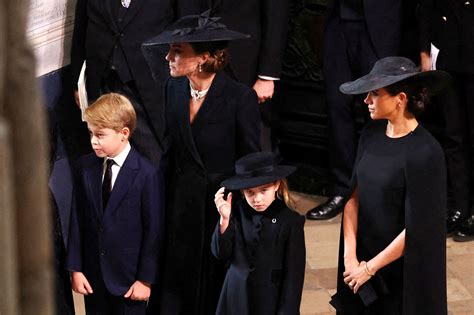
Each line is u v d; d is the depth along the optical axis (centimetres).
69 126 1783
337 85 2075
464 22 1888
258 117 1373
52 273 189
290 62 2258
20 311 174
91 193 1371
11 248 172
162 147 1797
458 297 1802
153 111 1777
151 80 1770
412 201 1174
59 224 1446
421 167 1173
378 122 1235
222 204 1255
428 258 1187
